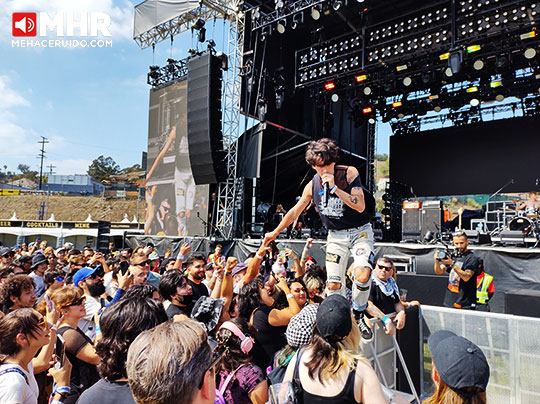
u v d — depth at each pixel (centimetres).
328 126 1689
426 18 1134
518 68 1344
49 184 7781
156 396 97
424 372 419
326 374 173
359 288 280
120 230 2938
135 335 164
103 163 10962
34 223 3095
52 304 280
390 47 1229
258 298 342
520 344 369
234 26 1424
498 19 1007
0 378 214
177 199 1514
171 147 1555
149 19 1642
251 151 1482
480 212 1758
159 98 1627
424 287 739
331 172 278
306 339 232
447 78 1444
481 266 506
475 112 1803
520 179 1705
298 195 1830
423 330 426
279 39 1453
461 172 1842
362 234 292
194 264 420
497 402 379
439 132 1908
